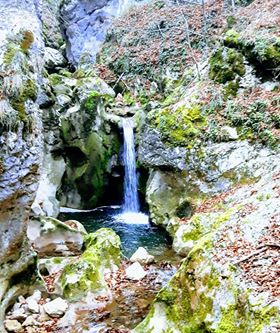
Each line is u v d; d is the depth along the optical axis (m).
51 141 12.02
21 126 5.39
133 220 11.26
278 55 10.20
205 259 4.90
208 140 10.00
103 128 12.58
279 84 10.23
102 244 7.54
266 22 11.45
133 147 12.32
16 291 6.02
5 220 5.51
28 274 6.28
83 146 12.26
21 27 6.21
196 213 9.09
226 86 10.85
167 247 8.88
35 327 5.67
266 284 4.21
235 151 9.63
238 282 4.36
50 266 7.29
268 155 9.20
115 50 18.02
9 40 5.86
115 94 15.94
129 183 12.59
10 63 5.54
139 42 17.38
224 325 4.13
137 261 7.94
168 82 14.68
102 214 12.03
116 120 12.72
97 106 12.43
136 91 15.91
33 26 6.54
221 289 4.46
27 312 5.94
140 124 12.38
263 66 10.48
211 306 4.43
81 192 12.48
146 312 6.09
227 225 5.66
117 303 6.37
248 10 13.73
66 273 6.71
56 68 18.75
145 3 19.52
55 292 6.53
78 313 6.05
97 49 19.62
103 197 12.83
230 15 14.20
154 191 10.60
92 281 6.60
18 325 5.62
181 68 14.97
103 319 5.91
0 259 5.53
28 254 6.21
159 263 7.97
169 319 4.81
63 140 12.17
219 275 4.59
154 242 9.25
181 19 16.56
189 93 11.49
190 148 10.04
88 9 19.97
